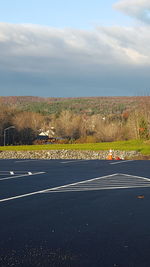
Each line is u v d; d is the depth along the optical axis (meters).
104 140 64.81
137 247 6.39
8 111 70.19
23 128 68.38
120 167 22.55
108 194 12.07
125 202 10.65
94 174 18.39
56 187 13.71
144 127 51.09
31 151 35.66
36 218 8.61
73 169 21.22
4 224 8.02
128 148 36.75
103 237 7.01
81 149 36.53
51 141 67.94
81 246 6.43
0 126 65.00
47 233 7.29
